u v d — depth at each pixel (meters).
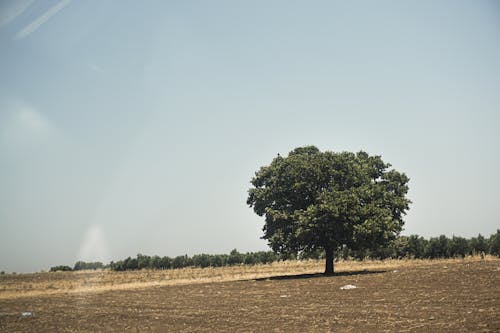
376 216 49.41
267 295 35.72
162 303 33.88
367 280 40.50
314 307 27.25
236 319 24.70
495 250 72.69
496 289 28.14
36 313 30.86
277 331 20.67
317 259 99.00
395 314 22.70
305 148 57.97
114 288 50.62
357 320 21.92
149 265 109.19
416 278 38.12
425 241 81.44
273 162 57.28
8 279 79.44
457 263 54.97
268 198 54.53
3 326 25.64
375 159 61.03
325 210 48.31
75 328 24.30
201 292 41.34
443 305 24.11
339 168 53.38
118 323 25.36
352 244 51.41
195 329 22.39
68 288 52.59
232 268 96.31
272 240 53.06
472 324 18.86
